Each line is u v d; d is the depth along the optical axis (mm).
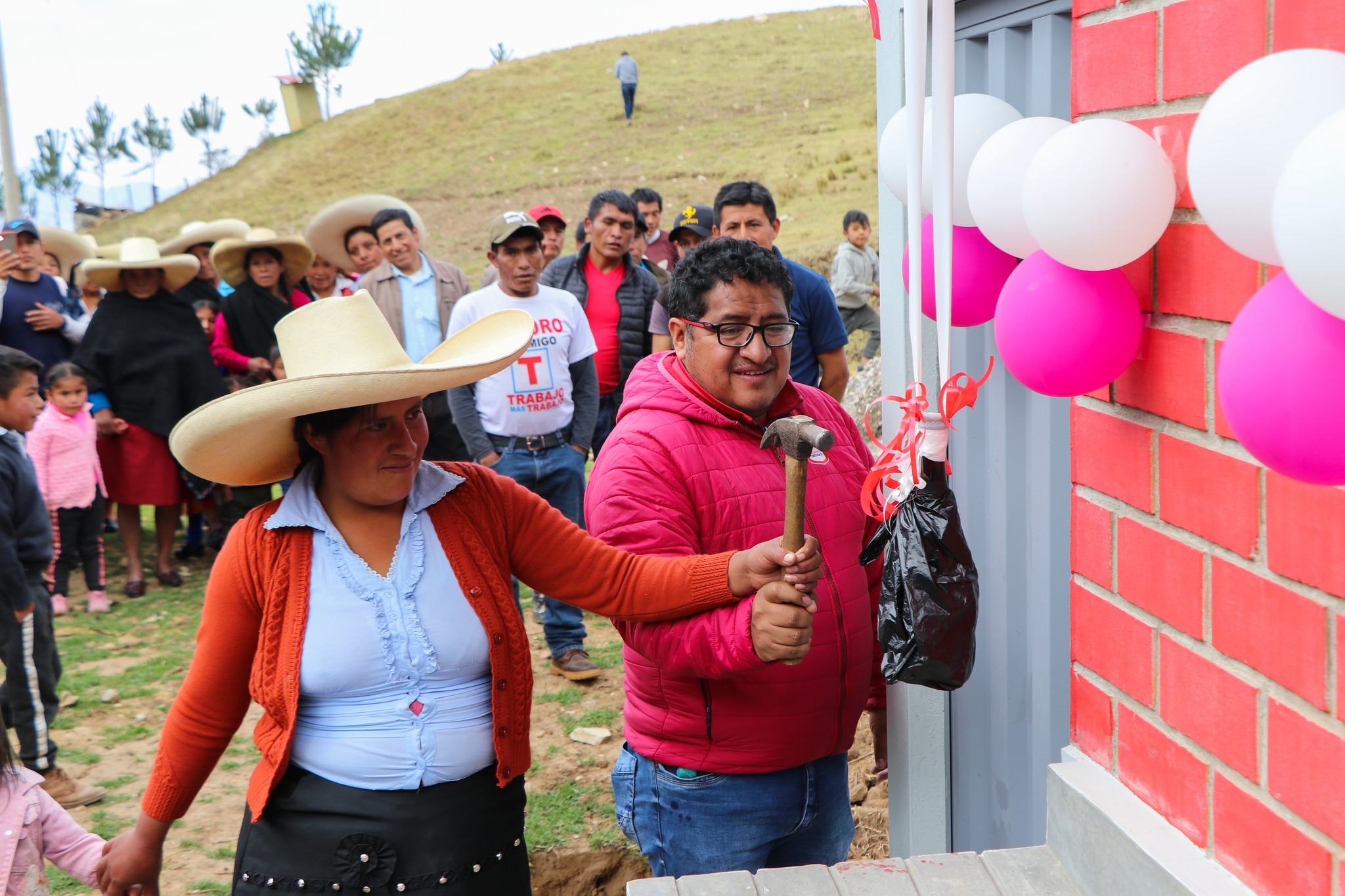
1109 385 1698
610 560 2191
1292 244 975
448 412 6043
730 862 2393
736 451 2355
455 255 25984
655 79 41125
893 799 2996
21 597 4066
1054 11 2326
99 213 38469
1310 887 1309
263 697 1980
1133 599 1662
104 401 6836
